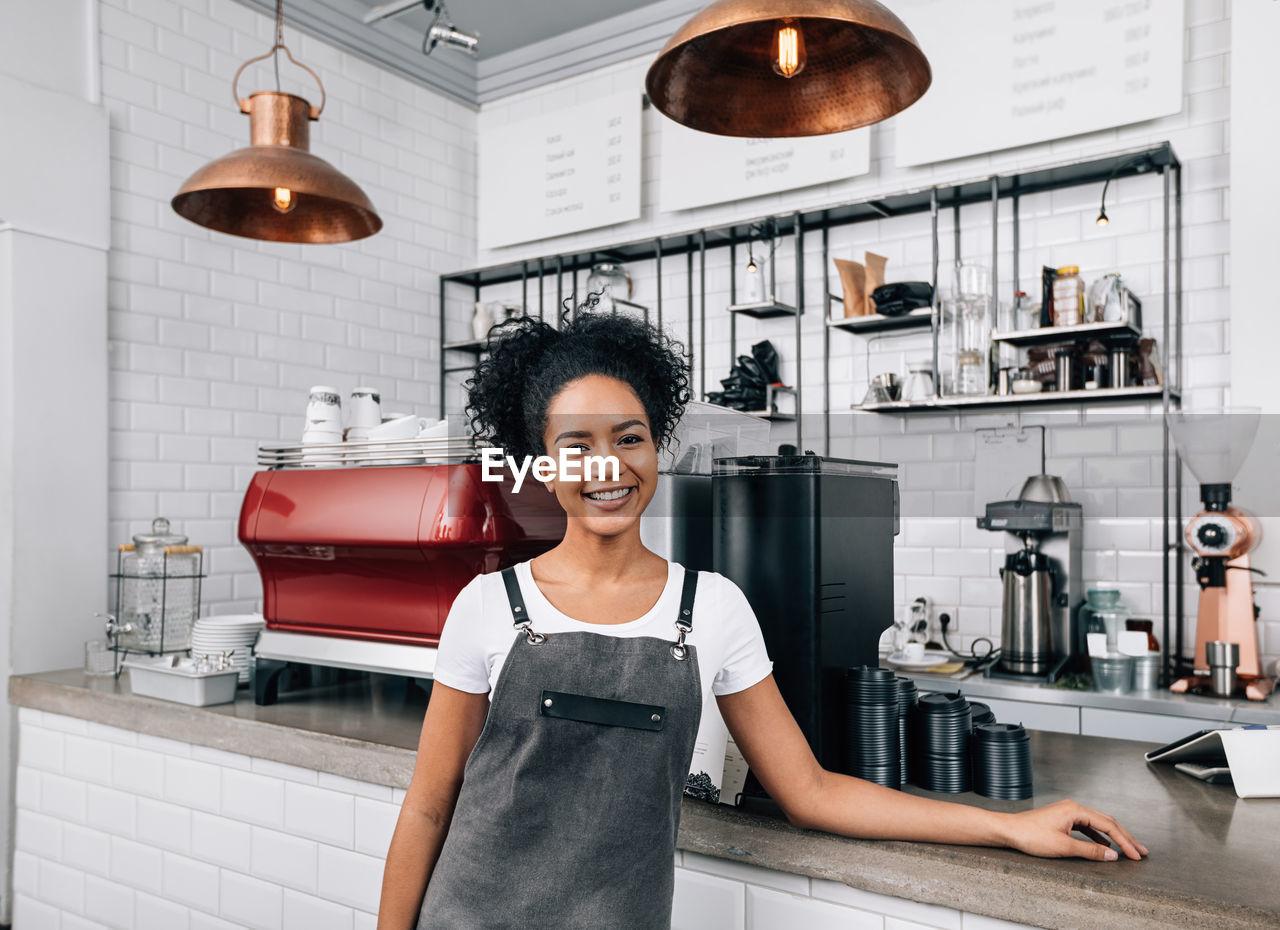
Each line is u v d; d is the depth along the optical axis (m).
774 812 1.38
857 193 3.90
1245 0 3.00
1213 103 3.20
